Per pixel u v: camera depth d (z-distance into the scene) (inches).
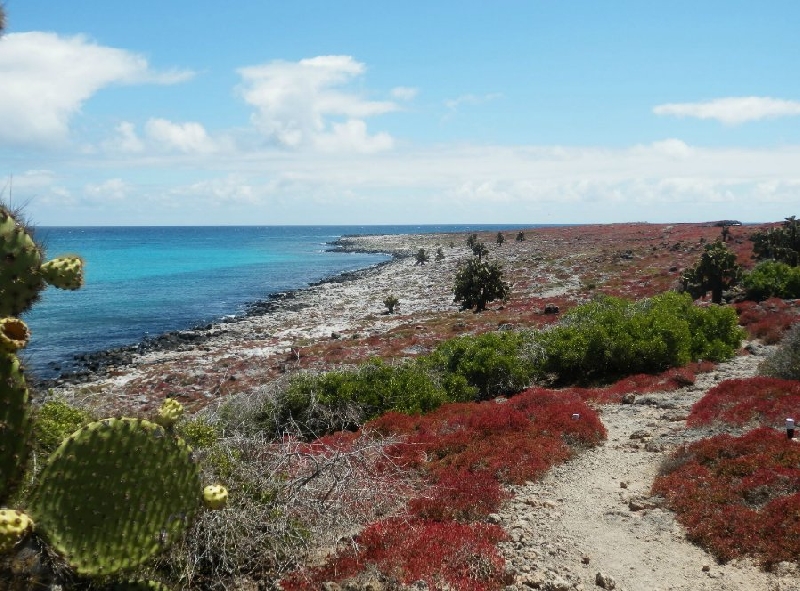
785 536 299.6
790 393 542.9
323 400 649.6
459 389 767.1
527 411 597.6
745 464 384.5
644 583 284.4
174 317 2092.8
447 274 3046.3
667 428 542.3
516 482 426.0
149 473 188.7
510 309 1736.0
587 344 844.6
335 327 1786.4
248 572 284.8
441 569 283.3
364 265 4362.7
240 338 1672.0
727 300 1342.3
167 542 189.3
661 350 824.3
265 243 7608.3
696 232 3533.5
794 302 1184.8
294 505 307.6
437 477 429.1
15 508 171.5
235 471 307.6
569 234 4859.7
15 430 165.8
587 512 374.3
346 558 291.0
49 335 1754.4
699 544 321.1
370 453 407.8
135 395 1004.6
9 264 174.6
